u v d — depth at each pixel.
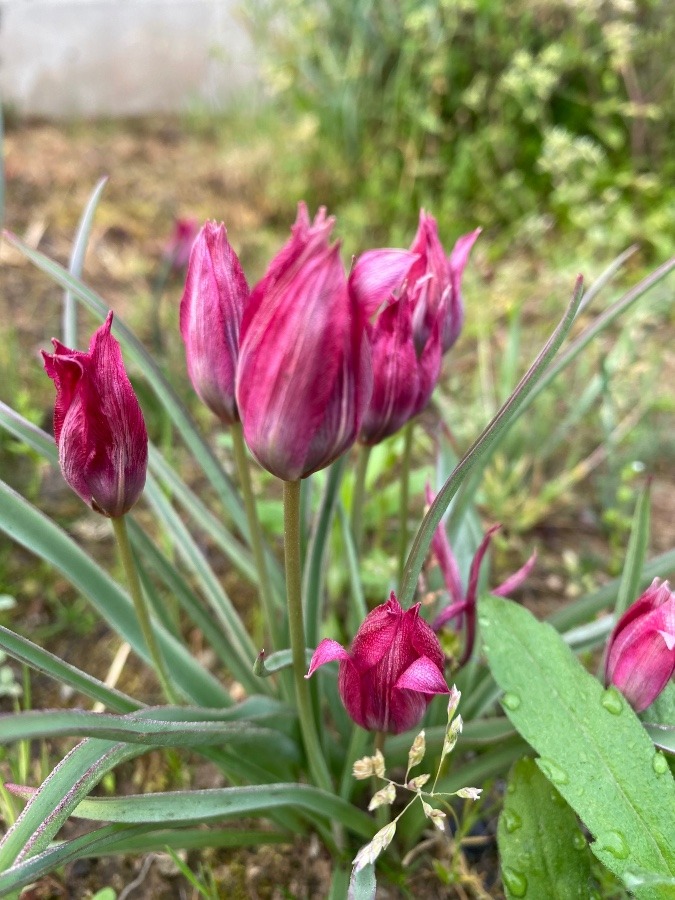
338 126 0.48
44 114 0.63
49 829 0.11
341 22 0.48
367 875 0.12
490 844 0.18
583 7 0.43
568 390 0.34
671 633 0.13
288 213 0.48
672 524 0.29
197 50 0.64
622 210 0.43
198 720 0.14
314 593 0.17
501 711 0.19
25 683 0.19
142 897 0.17
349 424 0.10
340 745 0.19
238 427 0.15
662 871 0.13
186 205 0.49
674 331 0.40
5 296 0.38
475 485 0.18
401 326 0.13
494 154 0.49
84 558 0.16
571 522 0.30
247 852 0.18
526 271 0.43
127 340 0.17
